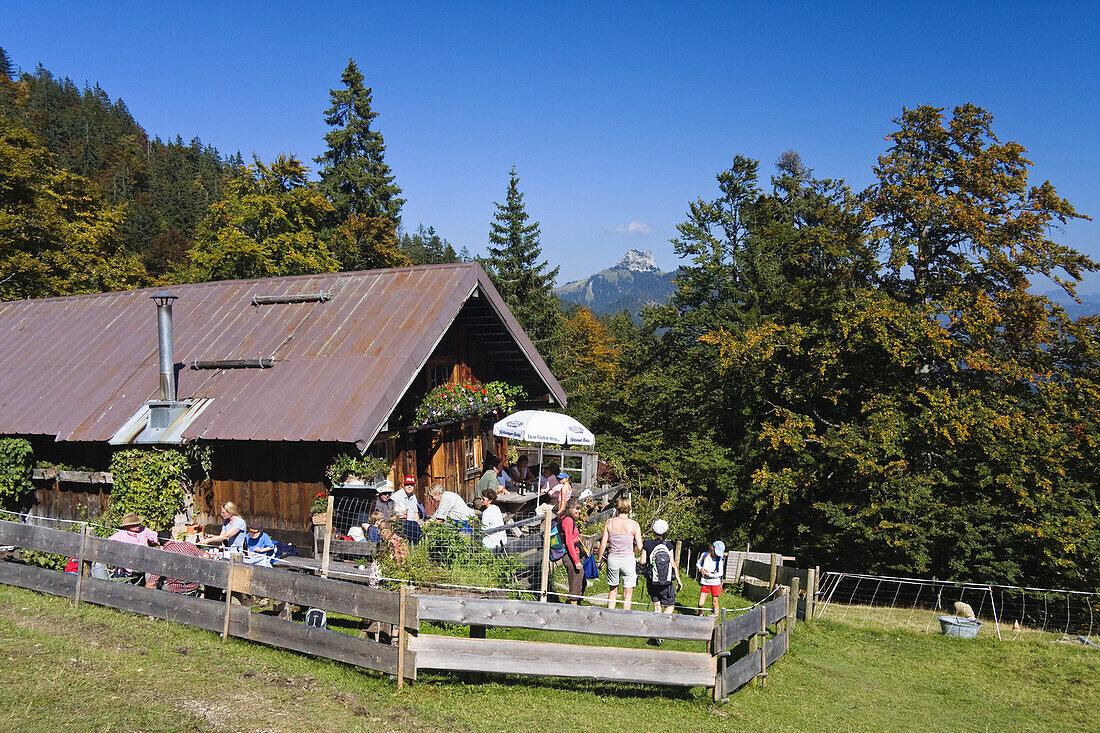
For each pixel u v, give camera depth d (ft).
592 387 153.99
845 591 74.28
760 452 84.02
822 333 80.74
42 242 120.16
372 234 155.74
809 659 37.96
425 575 34.53
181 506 45.80
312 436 40.81
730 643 29.99
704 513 88.43
